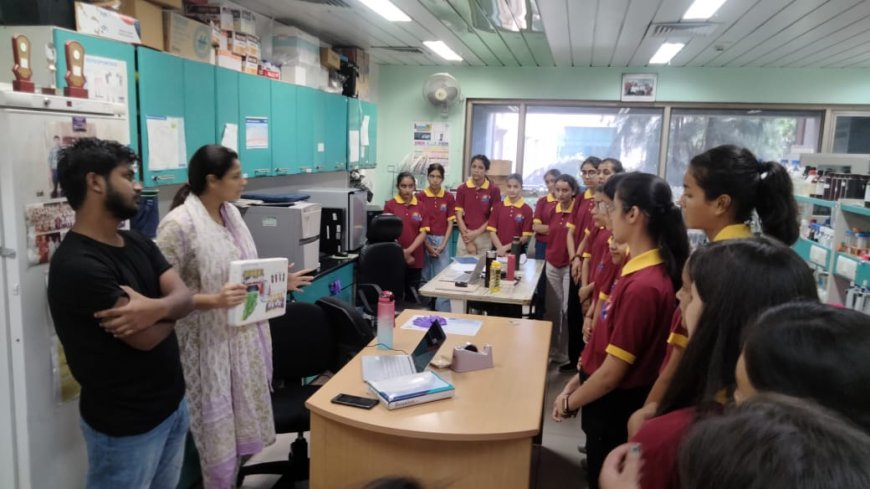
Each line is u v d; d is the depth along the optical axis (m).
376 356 2.30
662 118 6.80
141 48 2.71
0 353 1.73
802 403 0.56
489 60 6.50
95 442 1.70
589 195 4.28
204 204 2.27
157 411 1.75
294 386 2.81
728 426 0.53
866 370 0.66
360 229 4.84
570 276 4.36
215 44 3.46
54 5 2.35
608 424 1.92
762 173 1.53
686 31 4.54
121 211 1.66
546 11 3.98
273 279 2.26
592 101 6.87
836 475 0.45
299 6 4.15
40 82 2.29
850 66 6.10
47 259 1.79
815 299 0.95
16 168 1.68
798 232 1.53
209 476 2.26
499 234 5.41
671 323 1.76
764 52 5.42
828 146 6.43
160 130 2.88
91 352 1.61
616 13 4.01
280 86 4.16
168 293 1.85
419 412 1.87
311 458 1.95
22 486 1.78
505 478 1.80
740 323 0.97
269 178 4.76
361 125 5.83
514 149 7.20
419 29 4.86
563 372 4.34
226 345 2.24
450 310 4.93
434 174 5.43
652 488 0.89
